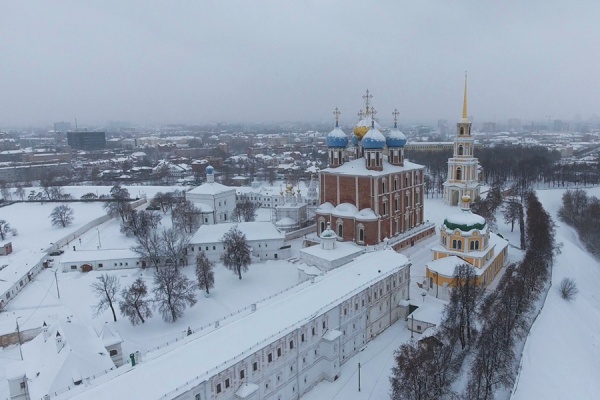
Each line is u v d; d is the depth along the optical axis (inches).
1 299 4618.6
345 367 3393.2
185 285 4377.5
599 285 5521.7
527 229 6412.4
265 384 2748.5
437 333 3351.4
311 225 7308.1
